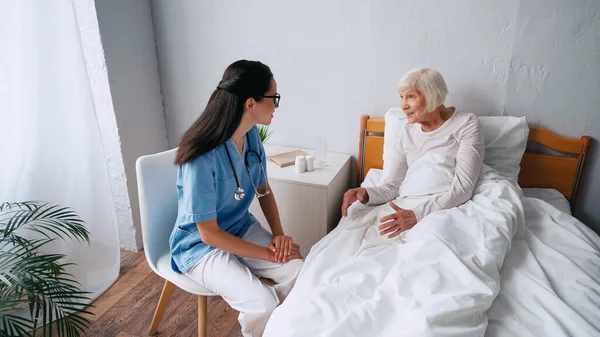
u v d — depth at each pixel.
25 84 1.43
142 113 1.99
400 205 1.38
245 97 1.08
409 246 1.05
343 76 1.80
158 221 1.28
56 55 1.48
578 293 0.94
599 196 1.56
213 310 1.57
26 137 1.46
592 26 1.37
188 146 1.08
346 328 0.82
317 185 1.56
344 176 1.81
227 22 1.90
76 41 1.50
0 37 1.34
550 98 1.51
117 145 1.85
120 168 1.88
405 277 0.94
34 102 1.46
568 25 1.40
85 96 1.57
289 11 1.78
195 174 1.08
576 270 1.01
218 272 1.13
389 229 1.21
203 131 1.09
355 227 1.31
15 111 1.42
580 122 1.50
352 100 1.82
